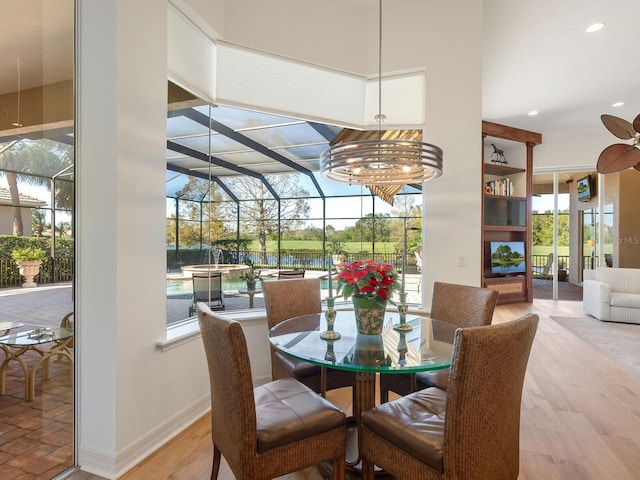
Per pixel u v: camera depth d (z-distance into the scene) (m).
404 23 3.56
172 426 2.40
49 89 2.08
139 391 2.15
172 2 2.62
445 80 3.44
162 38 2.36
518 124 6.46
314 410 1.74
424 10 3.50
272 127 3.79
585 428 2.46
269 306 2.79
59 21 2.09
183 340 2.50
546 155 7.11
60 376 2.07
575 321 5.41
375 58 3.65
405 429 1.57
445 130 3.45
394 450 1.60
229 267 3.54
